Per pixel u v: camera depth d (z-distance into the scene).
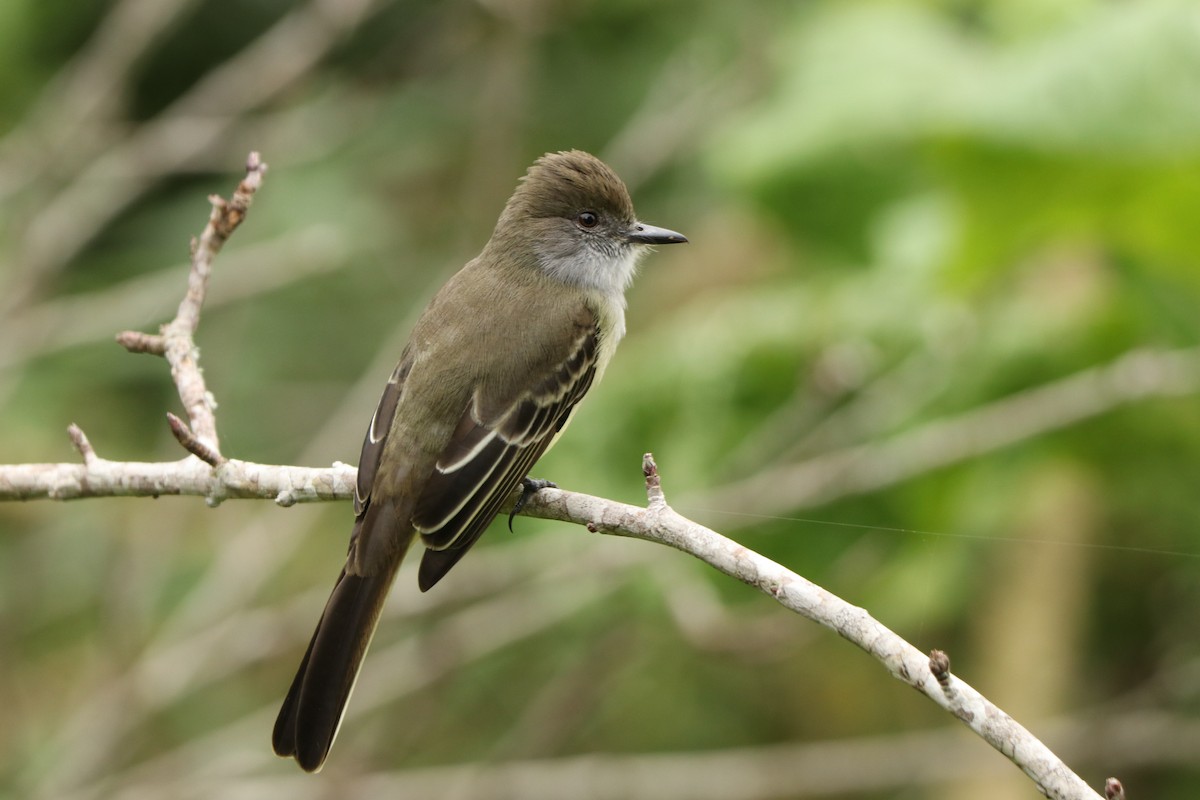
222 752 12.62
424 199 14.45
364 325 13.77
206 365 13.34
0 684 12.85
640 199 13.98
